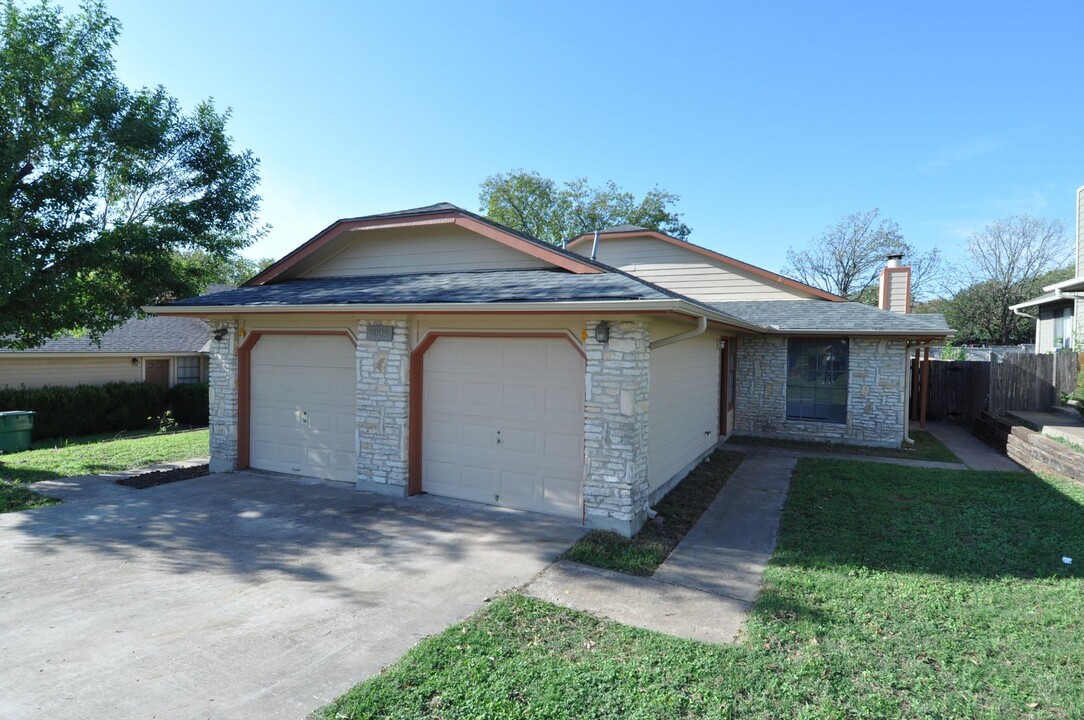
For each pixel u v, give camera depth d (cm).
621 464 673
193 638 421
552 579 545
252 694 350
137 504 787
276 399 970
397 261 998
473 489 803
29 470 1035
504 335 761
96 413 1738
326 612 468
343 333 891
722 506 812
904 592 517
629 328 670
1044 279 3597
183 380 2130
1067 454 938
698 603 499
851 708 346
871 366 1319
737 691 362
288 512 751
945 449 1275
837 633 441
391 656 399
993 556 610
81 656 393
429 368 834
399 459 823
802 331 1265
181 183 1197
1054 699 356
